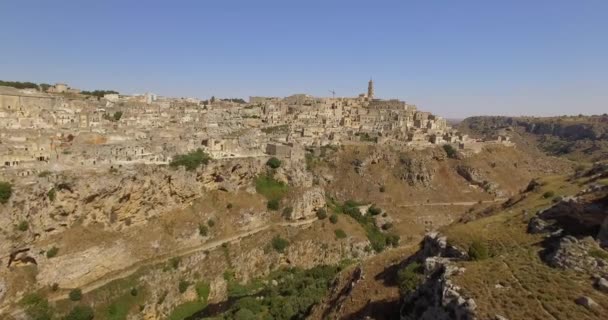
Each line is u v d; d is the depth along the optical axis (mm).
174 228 137000
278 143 199750
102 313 106438
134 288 115125
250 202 162125
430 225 197750
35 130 139250
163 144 151875
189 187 145125
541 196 97938
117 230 123500
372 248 167500
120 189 122188
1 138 125875
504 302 44531
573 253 51781
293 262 150750
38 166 115250
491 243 66938
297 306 99312
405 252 86938
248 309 103562
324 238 161500
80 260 110062
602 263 49188
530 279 48719
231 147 176625
